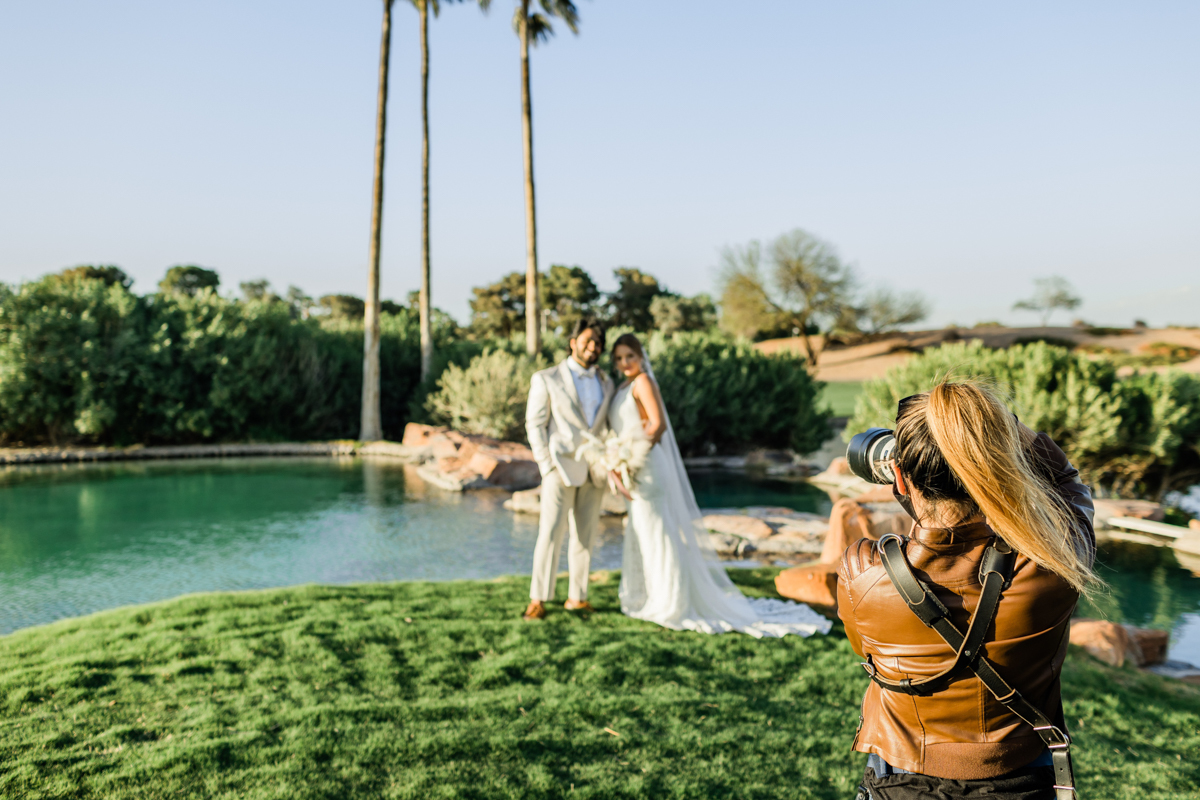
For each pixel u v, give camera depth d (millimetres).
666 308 57656
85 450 19625
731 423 21719
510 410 20422
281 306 24141
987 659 1346
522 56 24359
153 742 3490
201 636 5000
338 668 4461
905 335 75312
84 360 19875
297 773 3223
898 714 1477
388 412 26359
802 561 9531
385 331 27047
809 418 22375
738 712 4078
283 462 19359
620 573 7184
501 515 12562
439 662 4602
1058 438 13820
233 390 21750
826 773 3439
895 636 1437
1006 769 1379
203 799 2998
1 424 19953
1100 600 8328
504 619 5469
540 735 3676
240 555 9578
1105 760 3887
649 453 5426
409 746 3502
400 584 6691
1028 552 1287
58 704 3924
